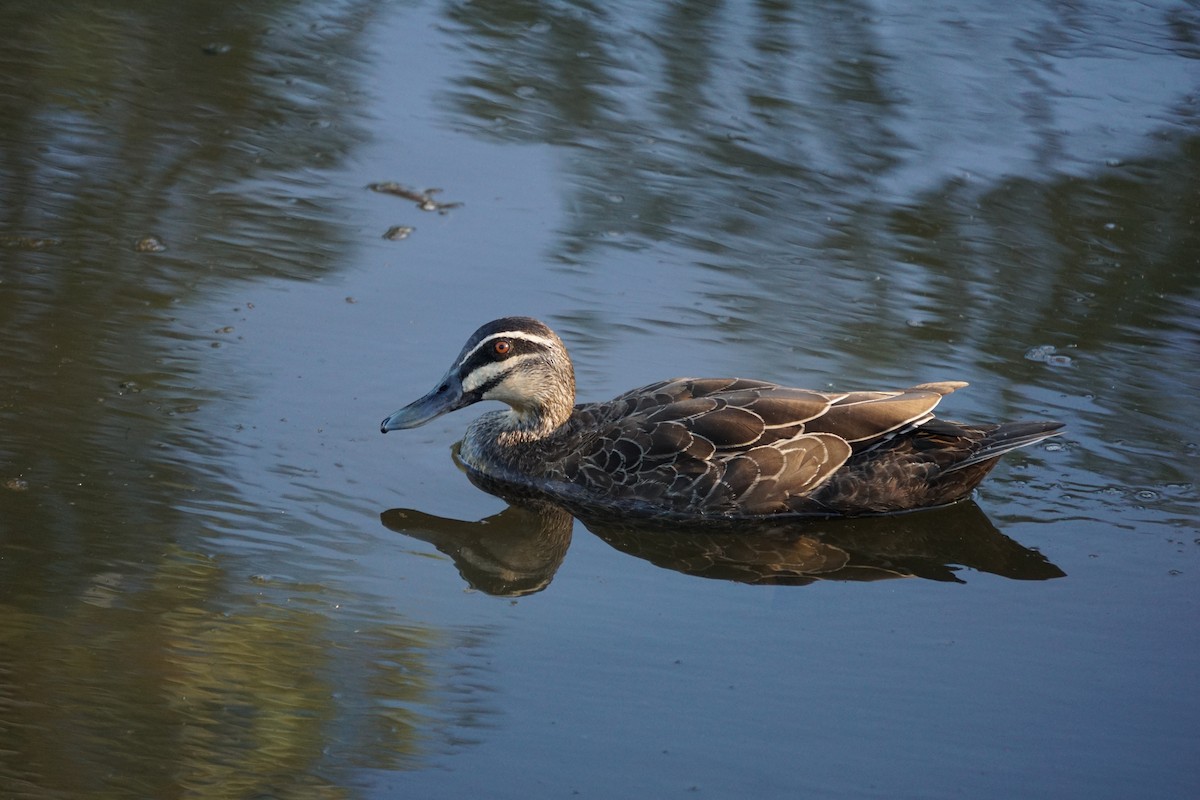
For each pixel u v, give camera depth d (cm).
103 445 1094
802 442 1109
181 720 818
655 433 1120
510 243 1484
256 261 1402
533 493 1160
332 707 841
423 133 1698
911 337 1355
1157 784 796
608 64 1902
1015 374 1300
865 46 1972
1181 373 1308
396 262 1427
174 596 937
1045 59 1950
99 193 1497
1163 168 1692
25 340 1221
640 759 808
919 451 1116
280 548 1008
